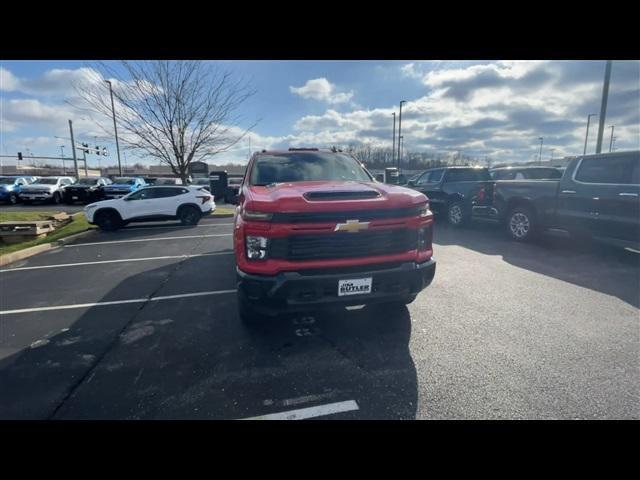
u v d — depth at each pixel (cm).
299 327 394
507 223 848
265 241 306
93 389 288
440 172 1155
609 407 254
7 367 325
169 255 790
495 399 265
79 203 2300
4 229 985
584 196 668
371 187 374
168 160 1381
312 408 260
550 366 307
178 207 1247
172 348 355
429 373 301
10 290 560
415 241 335
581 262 639
